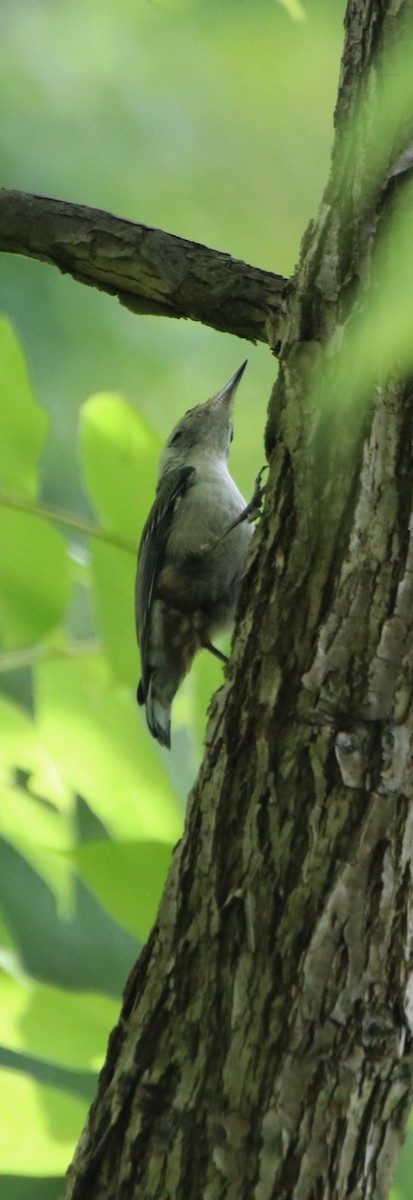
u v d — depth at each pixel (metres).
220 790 4.11
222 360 11.02
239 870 4.02
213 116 11.12
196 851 4.13
